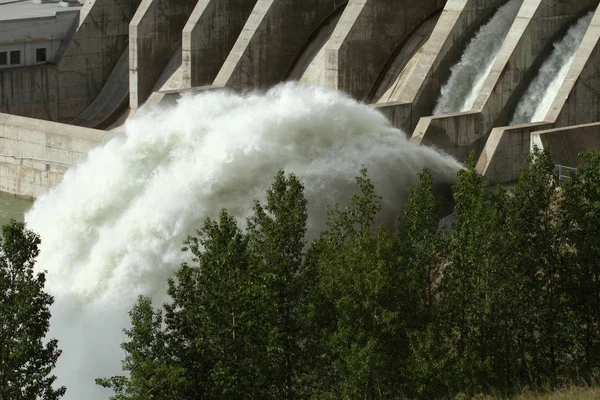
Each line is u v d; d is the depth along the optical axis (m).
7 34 81.19
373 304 35.12
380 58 71.06
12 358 32.53
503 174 59.22
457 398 34.81
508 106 63.50
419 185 39.75
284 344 34.00
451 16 66.25
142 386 32.00
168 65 82.06
